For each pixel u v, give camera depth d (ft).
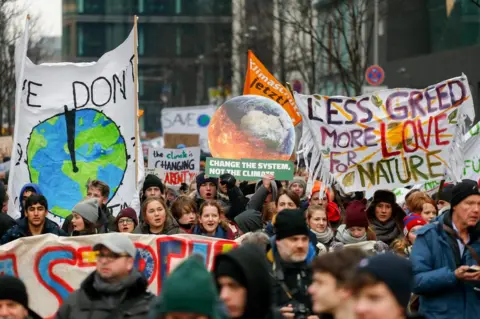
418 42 157.58
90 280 27.71
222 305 19.85
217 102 242.37
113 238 27.35
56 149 51.03
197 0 313.32
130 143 51.37
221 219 44.39
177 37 318.45
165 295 18.52
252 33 182.29
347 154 49.55
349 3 136.98
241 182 63.31
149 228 43.80
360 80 125.18
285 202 42.32
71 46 340.18
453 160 49.08
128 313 27.25
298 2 147.84
